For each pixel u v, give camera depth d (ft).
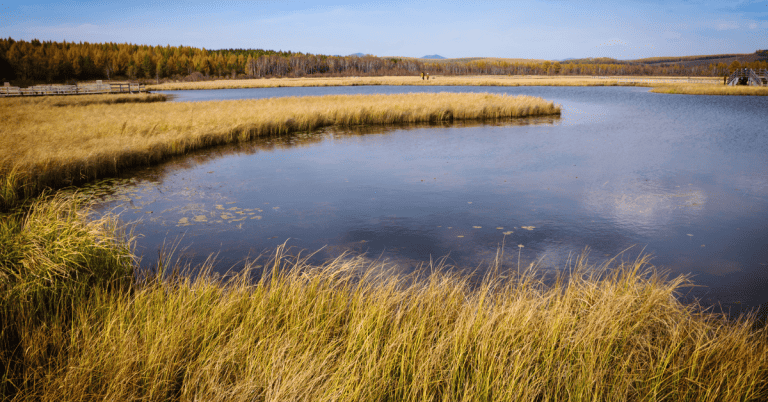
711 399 8.61
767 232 23.73
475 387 8.61
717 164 41.88
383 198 31.14
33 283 12.68
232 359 9.12
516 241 22.67
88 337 10.16
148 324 10.32
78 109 87.86
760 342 11.82
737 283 17.92
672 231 24.07
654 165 41.65
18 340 10.89
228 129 58.23
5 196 27.43
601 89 201.46
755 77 181.06
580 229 24.49
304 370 8.68
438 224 25.39
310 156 47.65
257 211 27.96
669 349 10.13
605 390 8.96
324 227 24.91
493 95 121.19
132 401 8.30
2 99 121.70
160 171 40.09
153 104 102.06
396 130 68.85
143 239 22.74
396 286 14.66
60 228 16.11
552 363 9.37
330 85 267.39
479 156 47.01
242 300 11.94
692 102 121.19
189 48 527.40
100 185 34.45
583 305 12.06
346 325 10.96
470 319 10.25
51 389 8.52
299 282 12.63
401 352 9.64
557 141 56.80
